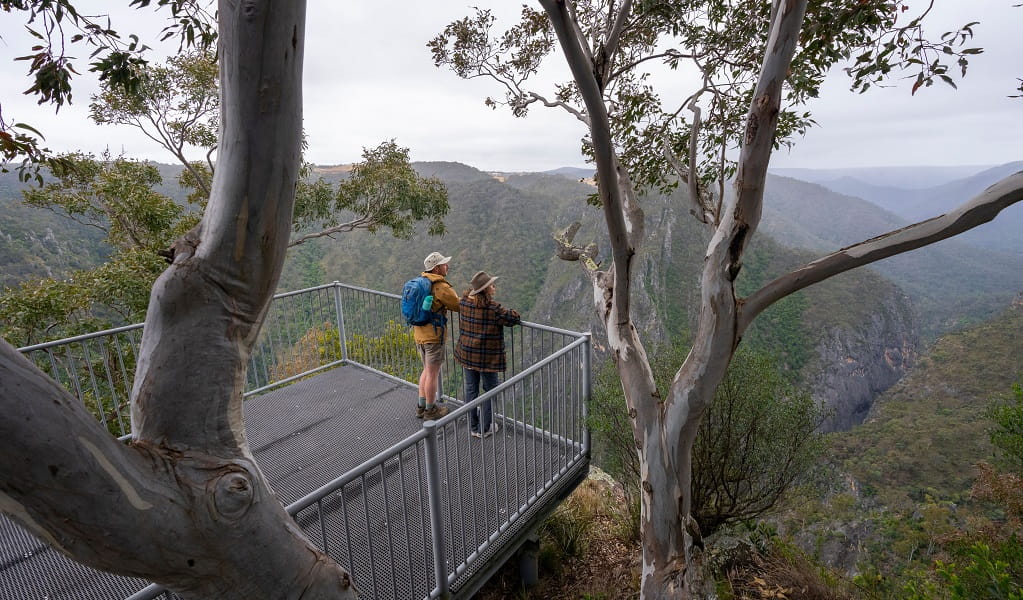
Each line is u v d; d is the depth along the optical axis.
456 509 3.47
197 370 1.13
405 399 4.95
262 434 4.34
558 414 4.00
